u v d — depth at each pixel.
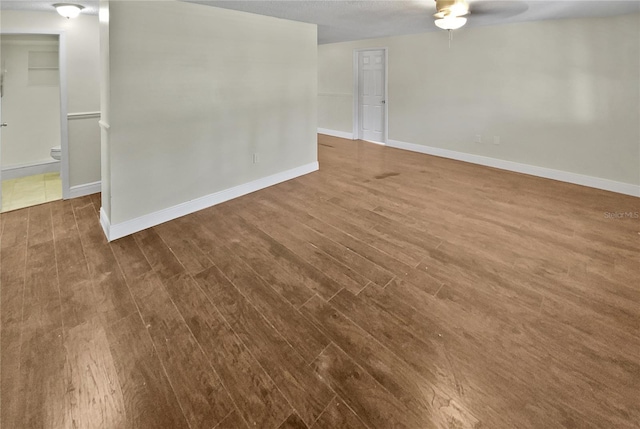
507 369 1.57
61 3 3.08
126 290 2.19
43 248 2.72
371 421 1.34
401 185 4.30
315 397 1.45
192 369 1.59
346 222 3.21
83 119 3.82
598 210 3.46
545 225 3.12
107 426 1.32
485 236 2.91
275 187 4.21
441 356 1.66
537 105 4.54
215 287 2.22
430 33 5.50
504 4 3.28
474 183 4.37
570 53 4.14
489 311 1.97
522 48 4.54
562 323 1.86
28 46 4.48
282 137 4.28
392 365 1.61
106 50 2.64
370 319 1.92
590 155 4.18
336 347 1.72
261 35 3.73
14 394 1.45
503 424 1.31
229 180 3.76
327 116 7.87
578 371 1.55
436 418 1.34
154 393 1.46
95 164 4.00
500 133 4.98
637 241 2.78
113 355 1.67
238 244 2.80
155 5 2.79
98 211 3.52
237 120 3.70
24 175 4.69
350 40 6.63
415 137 6.12
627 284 2.20
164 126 3.06
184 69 3.10
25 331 1.82
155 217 3.14
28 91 4.59
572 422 1.31
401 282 2.26
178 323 1.89
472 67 5.10
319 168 5.05
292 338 1.78
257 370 1.58
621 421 1.31
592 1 3.13
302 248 2.73
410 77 5.95
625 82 3.80
